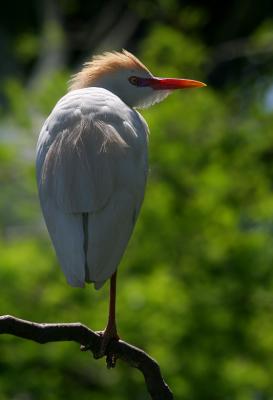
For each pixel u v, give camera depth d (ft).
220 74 75.10
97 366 43.32
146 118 47.52
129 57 26.32
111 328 21.54
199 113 50.19
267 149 53.72
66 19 83.97
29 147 51.08
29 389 42.60
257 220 47.93
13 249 44.52
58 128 22.63
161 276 42.39
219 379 41.37
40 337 19.48
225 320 42.96
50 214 21.72
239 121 54.19
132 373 42.50
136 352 21.24
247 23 81.71
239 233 46.24
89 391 43.86
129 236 22.25
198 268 45.19
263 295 45.50
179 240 45.47
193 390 41.29
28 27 87.45
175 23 62.90
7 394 43.52
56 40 68.39
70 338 20.24
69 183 21.52
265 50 64.03
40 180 22.33
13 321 19.07
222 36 80.43
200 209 45.14
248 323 43.65
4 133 54.44
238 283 44.52
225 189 46.32
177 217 45.75
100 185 21.57
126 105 24.16
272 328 44.11
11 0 88.69
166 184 47.24
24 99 51.39
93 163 21.77
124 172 22.07
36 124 51.24
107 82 26.04
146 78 26.25
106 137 22.25
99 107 22.99
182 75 54.70
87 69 26.14
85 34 80.79
